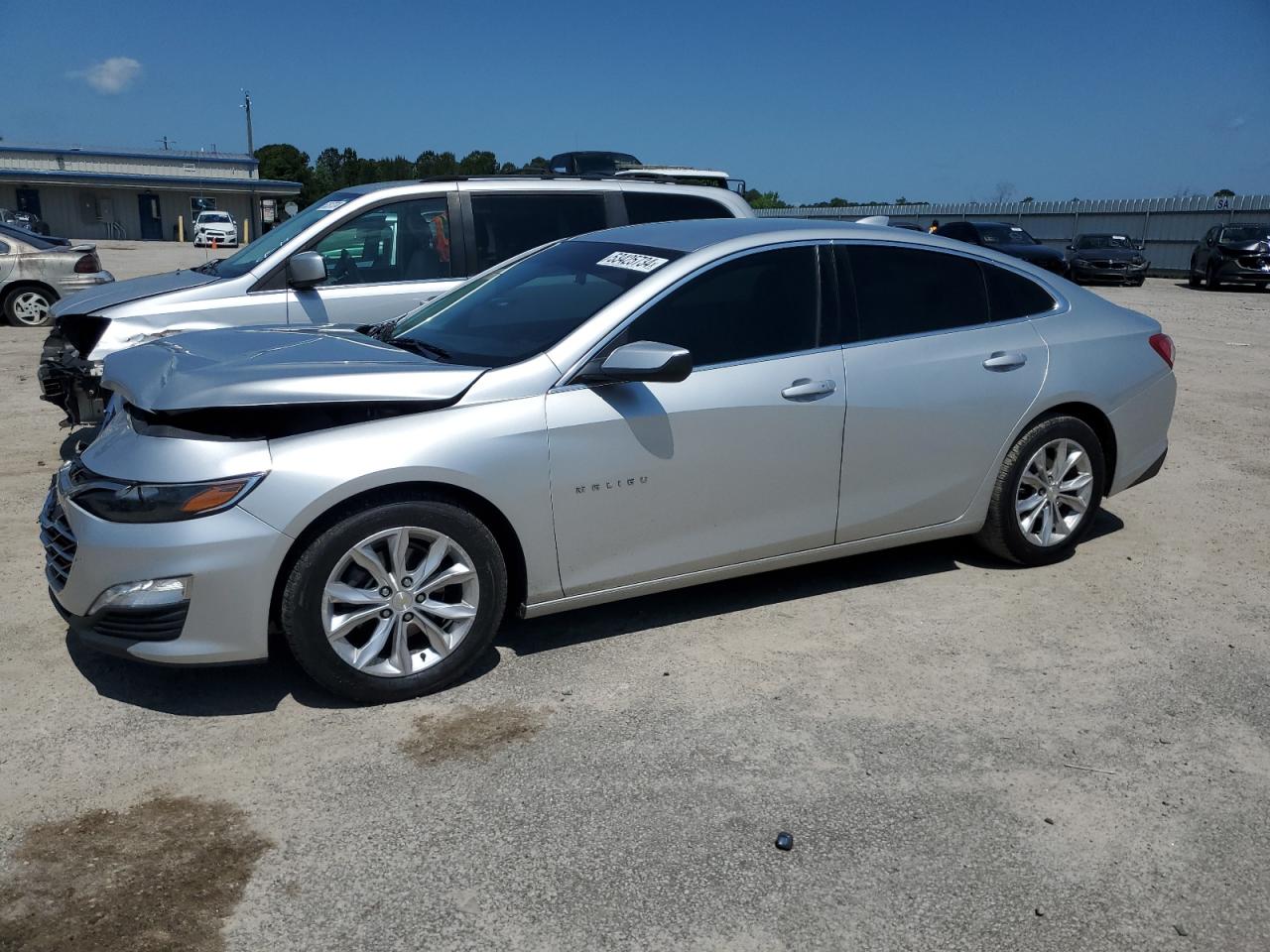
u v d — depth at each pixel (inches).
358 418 138.9
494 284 183.6
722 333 161.0
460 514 141.9
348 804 120.9
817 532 171.6
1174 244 1230.3
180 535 129.1
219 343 163.9
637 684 150.6
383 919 102.3
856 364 169.8
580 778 126.6
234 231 1760.6
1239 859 113.7
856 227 180.7
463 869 109.9
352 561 138.0
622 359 145.1
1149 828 118.6
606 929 101.3
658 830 116.7
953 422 179.0
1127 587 189.9
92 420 251.9
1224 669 157.8
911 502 179.3
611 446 150.3
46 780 124.5
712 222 184.5
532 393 146.6
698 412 155.8
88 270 561.0
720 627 170.6
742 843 114.7
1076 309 196.7
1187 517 233.0
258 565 131.3
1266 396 380.2
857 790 124.9
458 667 146.9
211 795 122.2
